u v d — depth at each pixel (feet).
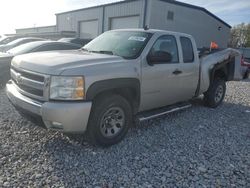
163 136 14.40
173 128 15.81
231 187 9.79
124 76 12.38
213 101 21.21
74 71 10.75
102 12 83.15
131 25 74.74
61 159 11.13
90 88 11.02
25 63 12.04
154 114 15.34
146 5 68.90
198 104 22.36
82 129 11.19
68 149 12.06
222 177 10.45
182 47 16.70
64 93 10.62
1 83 23.24
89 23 90.68
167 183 9.85
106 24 82.48
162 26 73.15
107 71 11.66
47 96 10.75
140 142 13.41
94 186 9.42
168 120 17.31
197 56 18.12
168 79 15.30
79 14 94.12
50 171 10.18
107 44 15.25
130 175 10.23
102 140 12.25
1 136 12.98
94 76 11.14
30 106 11.15
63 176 9.91
